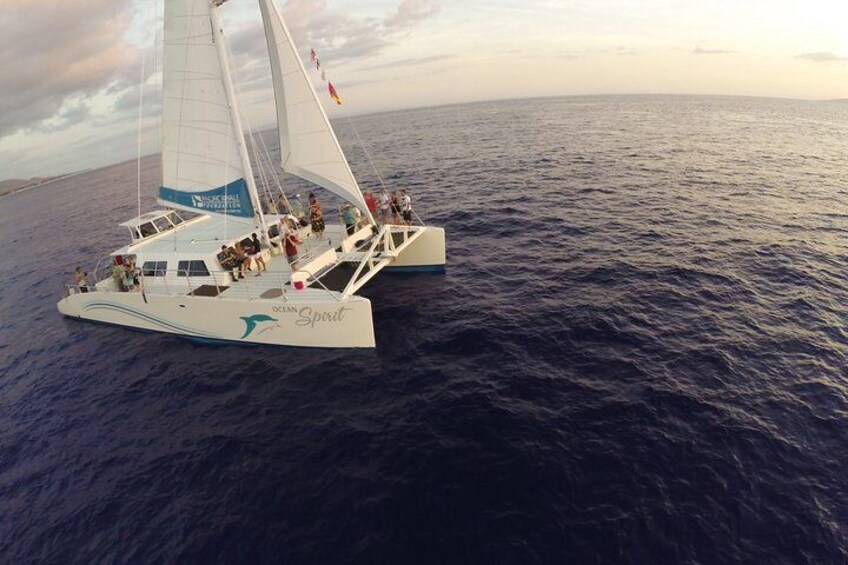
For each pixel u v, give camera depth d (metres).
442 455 10.41
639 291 17.14
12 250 41.28
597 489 9.27
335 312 14.41
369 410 12.17
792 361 12.73
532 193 32.00
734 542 8.13
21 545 9.64
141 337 17.67
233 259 16.28
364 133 102.88
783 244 20.75
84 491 10.84
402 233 19.58
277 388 13.54
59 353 17.53
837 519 8.45
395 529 8.80
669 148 49.56
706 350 13.40
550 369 13.09
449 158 50.41
